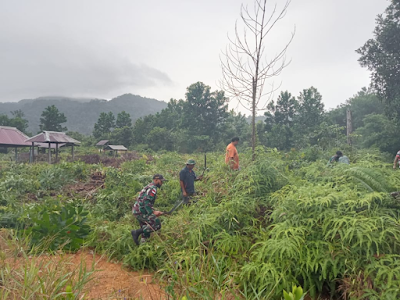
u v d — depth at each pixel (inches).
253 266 135.5
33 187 389.7
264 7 272.8
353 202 146.6
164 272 144.1
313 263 127.3
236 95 287.1
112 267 163.8
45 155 1097.4
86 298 117.9
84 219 190.4
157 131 1718.8
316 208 152.2
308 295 133.0
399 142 775.1
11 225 209.6
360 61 833.5
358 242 126.6
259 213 200.1
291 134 1615.4
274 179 225.9
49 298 100.8
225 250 157.8
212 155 818.2
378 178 175.3
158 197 296.0
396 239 127.6
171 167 498.6
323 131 653.3
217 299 118.4
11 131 917.8
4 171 491.2
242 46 280.4
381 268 118.0
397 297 108.0
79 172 474.9
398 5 776.9
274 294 125.3
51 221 178.2
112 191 323.0
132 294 130.2
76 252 182.5
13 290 105.0
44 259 151.6
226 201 214.5
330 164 262.2
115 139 1947.6
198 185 291.4
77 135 2384.4
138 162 543.2
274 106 1870.1
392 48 794.8
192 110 1876.2
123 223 235.0
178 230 191.0
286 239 138.0
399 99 751.7
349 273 124.6
